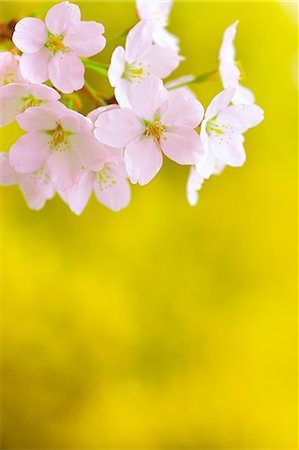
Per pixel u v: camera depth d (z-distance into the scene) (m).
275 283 1.27
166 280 1.26
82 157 0.49
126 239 1.24
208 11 1.15
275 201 1.25
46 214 1.23
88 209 1.23
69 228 1.24
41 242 1.24
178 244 1.26
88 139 0.48
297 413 1.27
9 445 1.26
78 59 0.48
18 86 0.47
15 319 1.25
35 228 1.23
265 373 1.28
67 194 0.50
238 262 1.27
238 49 1.17
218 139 0.50
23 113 0.48
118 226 1.24
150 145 0.48
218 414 1.28
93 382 1.27
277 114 1.21
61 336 1.26
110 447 1.27
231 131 0.50
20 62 0.48
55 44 0.48
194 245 1.26
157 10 0.52
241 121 0.50
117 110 0.47
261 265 1.27
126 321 1.26
